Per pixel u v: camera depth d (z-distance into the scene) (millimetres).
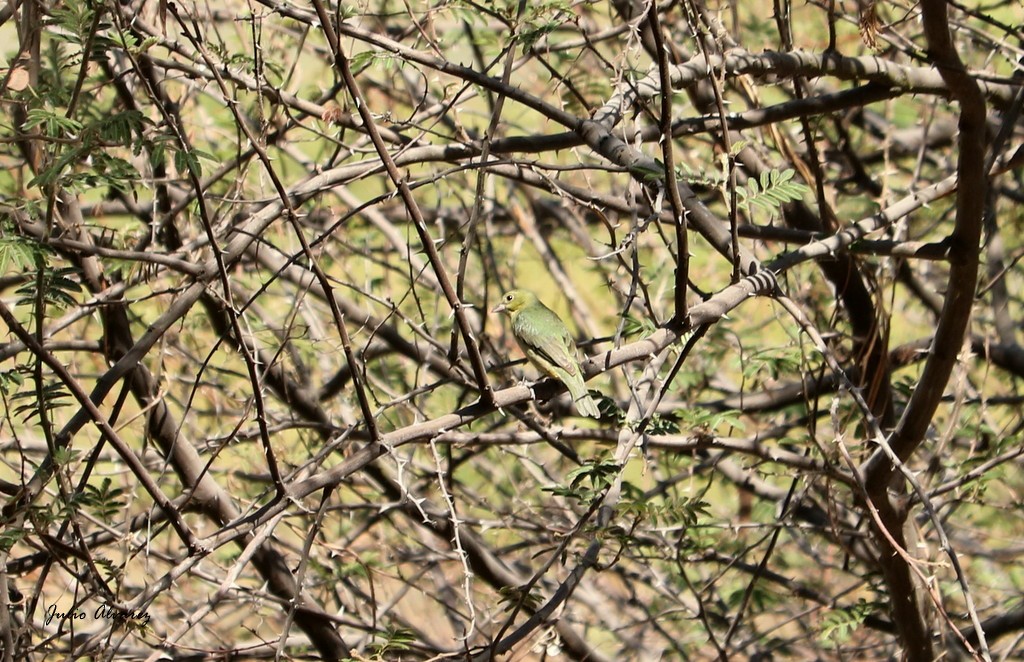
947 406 13688
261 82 9039
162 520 10312
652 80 8984
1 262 6887
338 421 13711
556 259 15039
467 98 10492
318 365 14609
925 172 15156
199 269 8445
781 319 13164
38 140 7223
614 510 8477
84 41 7465
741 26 13406
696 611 11859
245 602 11156
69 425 8094
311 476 8391
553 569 15086
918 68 9336
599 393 8773
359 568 11562
